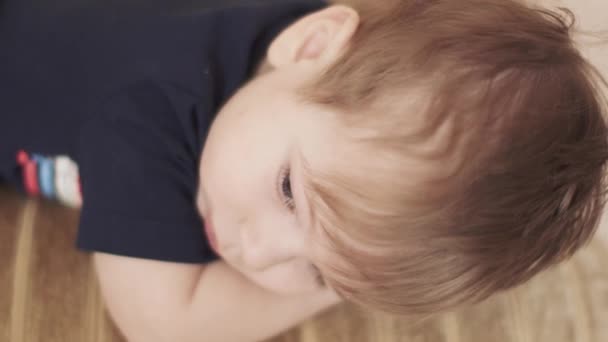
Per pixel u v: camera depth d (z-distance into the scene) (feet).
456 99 2.52
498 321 2.98
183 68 2.79
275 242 2.66
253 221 2.68
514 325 2.99
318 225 2.60
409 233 2.54
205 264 2.85
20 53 2.90
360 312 2.94
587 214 2.69
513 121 2.52
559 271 3.07
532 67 2.57
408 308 2.65
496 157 2.51
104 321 2.82
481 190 2.51
